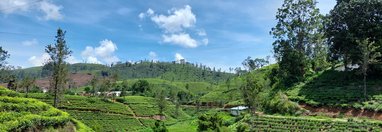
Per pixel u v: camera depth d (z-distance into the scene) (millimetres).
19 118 34281
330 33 86750
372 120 64750
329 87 84438
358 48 78562
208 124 65125
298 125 63750
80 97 146125
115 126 117062
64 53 66125
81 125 44594
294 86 93125
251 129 64750
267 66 151625
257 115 76250
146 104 158500
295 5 97312
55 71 66438
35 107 40062
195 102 168000
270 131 62000
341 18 83688
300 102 80875
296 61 95625
